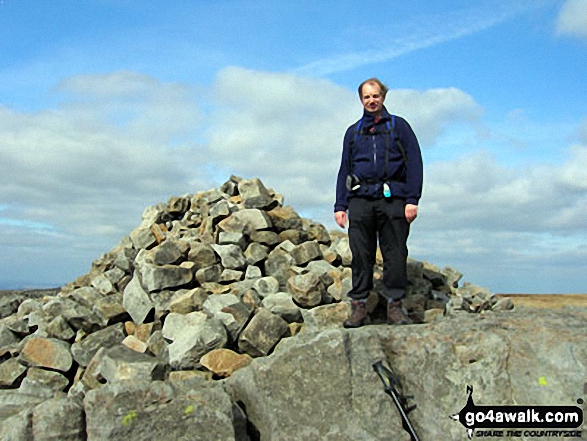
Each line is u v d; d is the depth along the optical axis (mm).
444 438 3293
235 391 3738
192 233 6098
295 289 4852
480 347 3467
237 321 4539
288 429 3361
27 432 3152
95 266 6543
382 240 4242
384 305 4793
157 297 5098
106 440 3084
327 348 3576
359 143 4215
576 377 3223
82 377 4785
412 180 4117
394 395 3381
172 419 3180
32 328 5672
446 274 5734
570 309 4242
